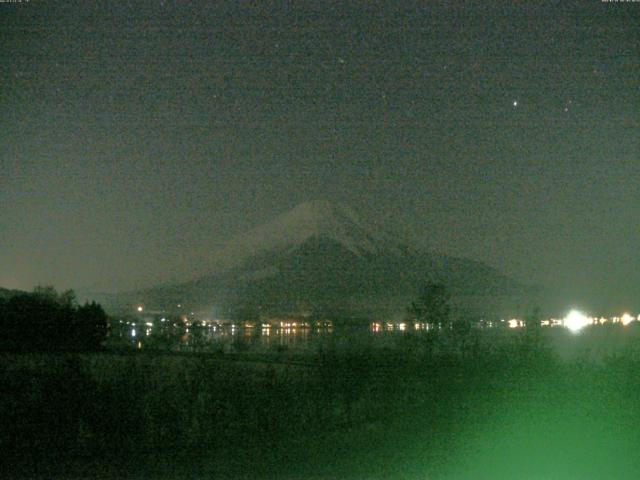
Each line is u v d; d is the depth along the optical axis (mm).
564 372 16125
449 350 19953
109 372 19172
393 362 18422
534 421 14195
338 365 17812
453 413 14867
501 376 16188
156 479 11000
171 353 32375
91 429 13391
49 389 14578
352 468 11719
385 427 14664
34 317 36062
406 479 11062
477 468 11695
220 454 12570
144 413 14078
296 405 15641
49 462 11844
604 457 12289
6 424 13250
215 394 15648
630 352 17125
